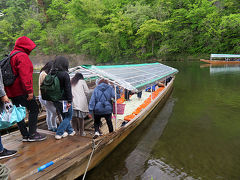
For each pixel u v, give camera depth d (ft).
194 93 34.30
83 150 9.30
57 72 8.97
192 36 116.67
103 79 12.88
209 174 10.70
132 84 15.74
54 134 10.84
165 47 115.96
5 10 153.07
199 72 64.90
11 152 8.29
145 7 118.83
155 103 23.82
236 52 108.58
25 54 7.76
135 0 140.36
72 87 11.76
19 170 7.22
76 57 135.95
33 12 157.17
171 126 18.52
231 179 10.22
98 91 11.92
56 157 8.30
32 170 7.23
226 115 21.85
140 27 114.52
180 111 23.66
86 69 12.80
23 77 7.54
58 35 141.08
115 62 130.41
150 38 131.23
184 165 11.65
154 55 127.44
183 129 17.78
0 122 7.14
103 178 10.06
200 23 112.57
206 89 37.47
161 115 22.02
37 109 9.33
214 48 113.50
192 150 13.66
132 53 132.87
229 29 108.68
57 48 138.72
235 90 35.68
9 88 7.86
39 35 142.51
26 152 8.62
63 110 9.40
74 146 9.45
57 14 157.07
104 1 136.36
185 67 83.66
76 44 132.57
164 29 115.96
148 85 18.52
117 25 117.19
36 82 54.85
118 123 16.83
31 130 9.45
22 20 151.84
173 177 10.37
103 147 10.83
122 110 13.97
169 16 130.00
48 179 6.97
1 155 7.93
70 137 10.52
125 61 128.47
